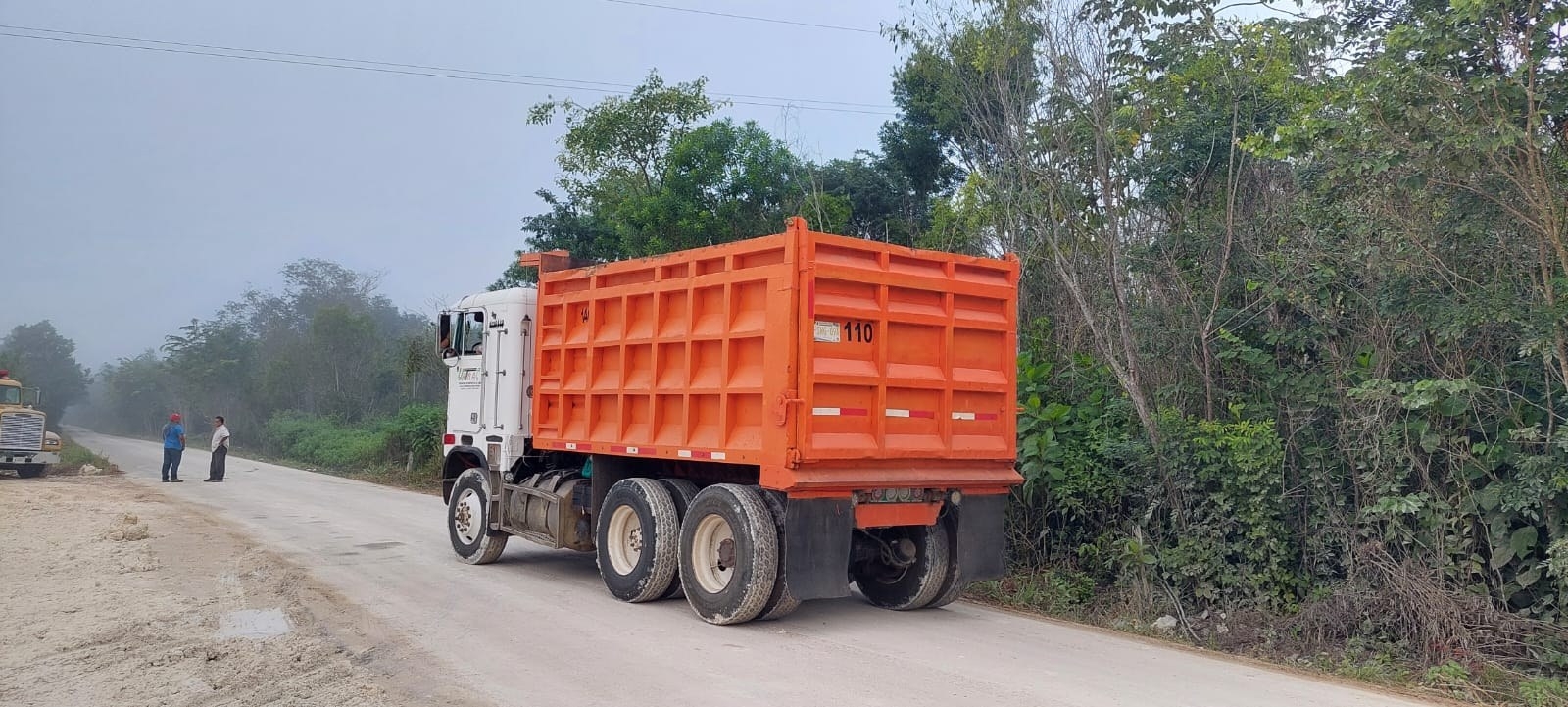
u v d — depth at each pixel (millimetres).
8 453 25906
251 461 38688
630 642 7824
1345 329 9695
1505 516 8164
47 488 22016
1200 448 9531
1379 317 9172
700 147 19672
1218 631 8914
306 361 58812
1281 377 9844
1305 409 9578
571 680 6691
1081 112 11492
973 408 9047
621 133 21250
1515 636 7844
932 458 8656
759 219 19812
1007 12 12148
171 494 20766
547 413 10930
